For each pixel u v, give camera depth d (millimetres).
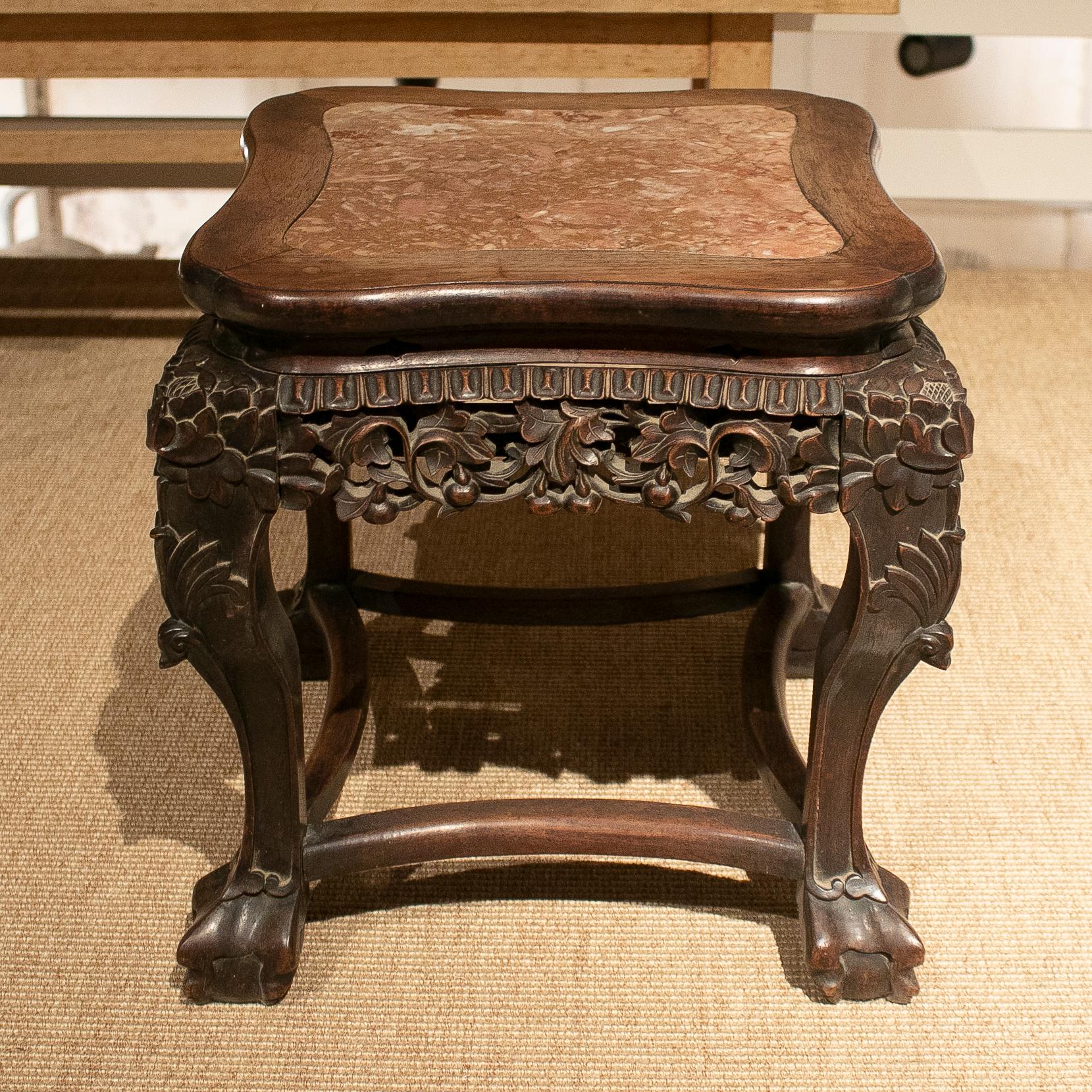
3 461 1557
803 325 691
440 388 727
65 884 999
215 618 780
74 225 2330
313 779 957
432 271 706
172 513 762
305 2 1405
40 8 1426
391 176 861
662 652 1251
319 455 764
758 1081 845
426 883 992
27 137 1603
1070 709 1175
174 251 2336
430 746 1129
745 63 1440
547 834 879
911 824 1050
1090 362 1771
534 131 953
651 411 739
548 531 1445
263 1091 838
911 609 781
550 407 739
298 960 895
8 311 1938
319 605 1158
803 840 883
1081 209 2275
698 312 692
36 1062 857
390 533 1440
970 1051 865
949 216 2271
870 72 2455
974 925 960
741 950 938
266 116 992
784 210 802
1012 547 1397
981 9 1880
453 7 1396
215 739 1146
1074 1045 870
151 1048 867
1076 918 966
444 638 1269
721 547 1420
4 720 1165
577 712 1170
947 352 1793
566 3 1386
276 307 688
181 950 876
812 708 857
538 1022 885
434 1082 843
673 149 911
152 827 1053
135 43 1470
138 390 1719
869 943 874
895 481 739
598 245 748
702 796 1074
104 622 1294
